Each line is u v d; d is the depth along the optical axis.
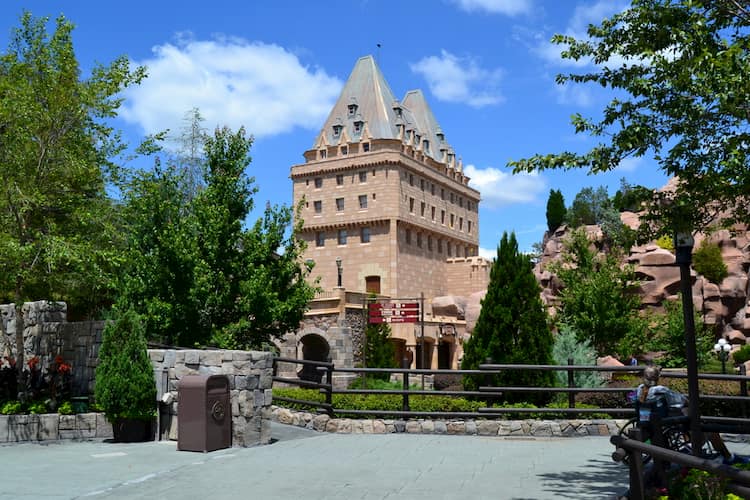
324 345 52.88
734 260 45.41
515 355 15.54
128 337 12.48
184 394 11.38
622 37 8.16
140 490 8.09
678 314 34.88
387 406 14.32
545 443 12.27
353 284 75.25
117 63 16.08
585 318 31.95
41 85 14.95
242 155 21.84
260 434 12.04
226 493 7.91
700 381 17.47
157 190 19.42
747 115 7.09
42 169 15.18
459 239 88.19
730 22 7.80
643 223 8.30
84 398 13.72
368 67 85.06
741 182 7.00
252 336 21.94
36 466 9.90
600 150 7.89
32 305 18.92
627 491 7.30
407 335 58.72
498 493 7.86
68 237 14.98
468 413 13.59
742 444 12.11
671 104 7.58
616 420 13.55
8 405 13.09
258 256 21.44
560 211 69.62
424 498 7.61
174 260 20.20
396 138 77.94
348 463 9.98
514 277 16.06
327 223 77.12
